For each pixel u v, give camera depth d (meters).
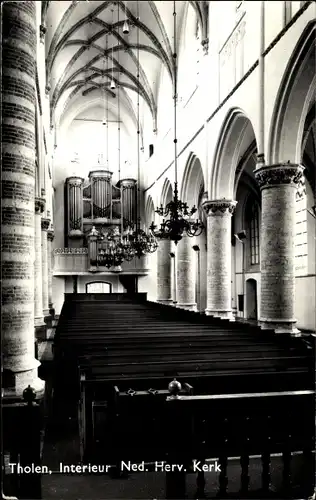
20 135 8.08
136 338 10.68
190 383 6.83
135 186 33.81
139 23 21.33
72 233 32.53
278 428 5.29
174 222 14.67
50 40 20.45
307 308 20.28
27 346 7.90
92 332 12.21
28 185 8.16
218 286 18.84
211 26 18.42
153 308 21.59
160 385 6.71
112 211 33.50
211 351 8.98
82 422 6.67
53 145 30.98
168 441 5.19
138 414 5.86
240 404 5.20
